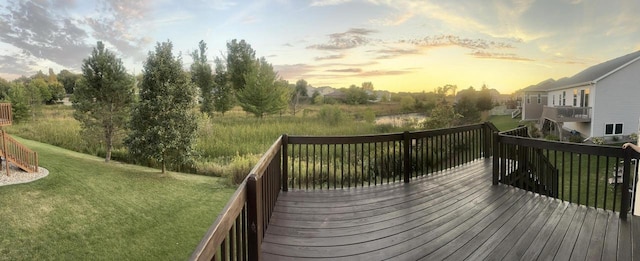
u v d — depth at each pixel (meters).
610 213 3.68
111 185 11.82
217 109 28.03
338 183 9.20
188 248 7.40
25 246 7.21
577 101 18.73
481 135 7.89
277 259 2.62
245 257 2.08
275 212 3.87
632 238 2.97
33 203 9.58
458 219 3.55
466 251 2.73
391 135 5.34
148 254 7.08
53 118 25.95
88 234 7.93
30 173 12.54
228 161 15.34
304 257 2.65
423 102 22.08
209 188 12.08
